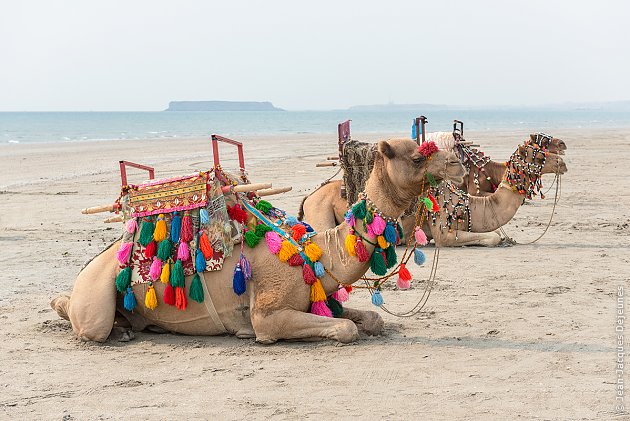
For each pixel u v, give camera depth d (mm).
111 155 39500
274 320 7438
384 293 9961
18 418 5891
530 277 10656
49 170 30531
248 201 7801
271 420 5727
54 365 7172
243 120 166625
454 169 7141
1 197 21422
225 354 7352
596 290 9820
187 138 65688
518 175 12602
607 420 5613
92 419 5836
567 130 78375
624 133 66250
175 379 6707
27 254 13062
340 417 5750
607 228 15008
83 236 14898
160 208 7570
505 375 6629
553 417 5676
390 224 7328
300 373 6754
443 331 8078
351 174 10680
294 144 49469
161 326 8047
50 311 9281
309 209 12562
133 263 7723
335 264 7469
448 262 11836
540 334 7891
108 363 7199
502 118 193375
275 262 7496
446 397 6117
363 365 6926
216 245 7523
